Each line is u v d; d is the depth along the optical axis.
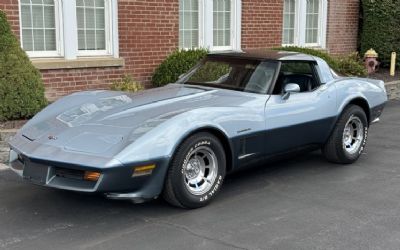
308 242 4.18
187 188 4.75
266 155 5.60
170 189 4.67
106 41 9.77
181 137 4.59
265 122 5.43
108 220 4.62
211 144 4.88
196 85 6.07
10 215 4.73
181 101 5.27
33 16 8.77
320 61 6.46
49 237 4.24
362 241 4.21
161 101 5.29
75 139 4.59
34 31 8.83
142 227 4.46
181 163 4.64
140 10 10.06
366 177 6.06
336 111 6.32
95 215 4.74
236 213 4.82
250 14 12.27
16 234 4.30
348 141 6.62
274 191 5.50
